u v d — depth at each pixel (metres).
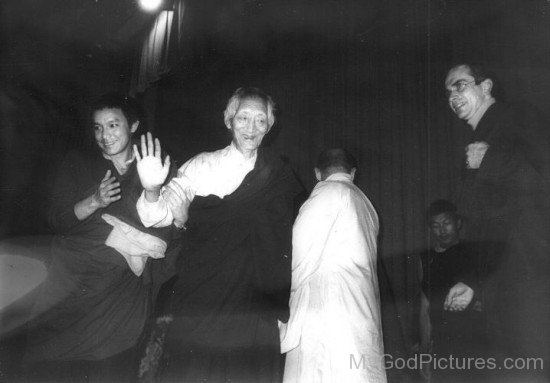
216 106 6.64
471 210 4.44
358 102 5.68
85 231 4.11
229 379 3.55
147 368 3.82
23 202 6.52
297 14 6.21
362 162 5.50
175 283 3.91
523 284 4.04
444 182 5.06
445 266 4.45
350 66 5.80
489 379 3.99
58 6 7.33
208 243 3.76
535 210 4.16
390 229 5.19
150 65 7.14
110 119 4.49
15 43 7.34
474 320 4.16
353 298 3.47
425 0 5.48
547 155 4.29
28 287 5.21
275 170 3.96
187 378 3.55
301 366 3.41
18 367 4.57
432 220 4.57
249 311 3.65
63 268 4.06
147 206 3.86
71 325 3.97
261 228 3.76
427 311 4.48
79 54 7.52
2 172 6.63
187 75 6.92
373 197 5.37
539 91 4.53
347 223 3.66
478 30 5.07
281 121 5.95
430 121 5.28
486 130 4.55
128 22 7.45
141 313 4.01
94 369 3.91
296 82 6.02
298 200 4.02
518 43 4.76
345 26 5.94
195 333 3.62
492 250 4.22
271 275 3.70
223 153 4.04
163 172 3.80
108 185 4.06
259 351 3.61
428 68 5.38
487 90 4.70
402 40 5.59
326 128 5.77
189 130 6.77
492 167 4.37
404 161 5.31
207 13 6.79
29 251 5.79
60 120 7.18
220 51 6.66
